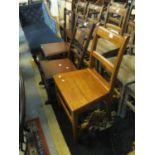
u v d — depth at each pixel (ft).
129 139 5.13
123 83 5.03
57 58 7.35
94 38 5.15
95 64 5.91
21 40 11.72
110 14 7.41
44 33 9.98
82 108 4.33
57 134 5.47
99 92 4.66
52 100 6.63
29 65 9.42
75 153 4.90
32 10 11.29
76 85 4.95
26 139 3.51
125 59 5.78
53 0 12.23
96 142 5.13
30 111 6.41
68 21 8.66
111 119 5.60
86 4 8.42
